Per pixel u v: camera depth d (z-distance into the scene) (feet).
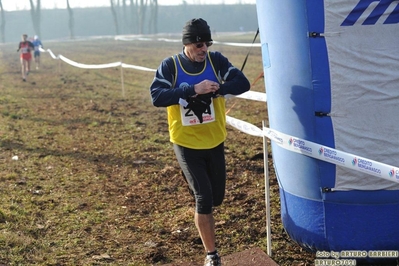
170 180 22.34
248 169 23.25
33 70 77.71
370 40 12.55
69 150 28.27
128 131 32.73
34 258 15.03
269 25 13.65
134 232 17.03
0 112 40.09
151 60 89.10
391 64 12.63
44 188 21.79
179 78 12.94
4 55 121.90
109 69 75.46
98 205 19.63
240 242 15.81
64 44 166.20
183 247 15.72
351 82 12.75
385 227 13.48
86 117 37.83
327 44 12.69
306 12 12.69
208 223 13.08
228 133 31.19
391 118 12.89
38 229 17.28
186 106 12.76
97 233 17.02
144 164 25.08
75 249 15.81
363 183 13.23
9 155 27.30
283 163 14.39
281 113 13.89
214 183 13.56
